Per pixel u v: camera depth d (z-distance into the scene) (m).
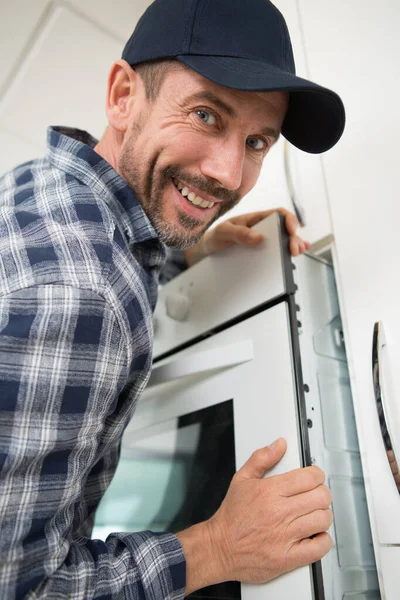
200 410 0.84
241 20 0.70
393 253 0.72
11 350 0.50
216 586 0.71
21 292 0.52
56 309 0.52
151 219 0.74
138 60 0.74
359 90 0.85
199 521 0.79
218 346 0.86
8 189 0.71
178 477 0.85
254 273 0.84
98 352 0.55
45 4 1.20
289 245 0.81
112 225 0.64
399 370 0.67
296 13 1.03
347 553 0.66
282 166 1.00
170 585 0.58
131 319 0.60
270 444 0.69
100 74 1.36
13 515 0.49
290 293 0.77
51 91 1.40
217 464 0.78
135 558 0.59
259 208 1.05
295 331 0.73
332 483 0.68
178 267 1.10
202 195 0.72
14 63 1.34
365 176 0.80
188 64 0.65
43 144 1.59
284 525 0.60
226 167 0.68
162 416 0.92
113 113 0.77
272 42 0.72
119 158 0.75
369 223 0.77
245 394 0.76
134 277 0.63
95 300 0.54
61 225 0.59
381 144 0.79
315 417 0.70
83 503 0.71
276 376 0.72
